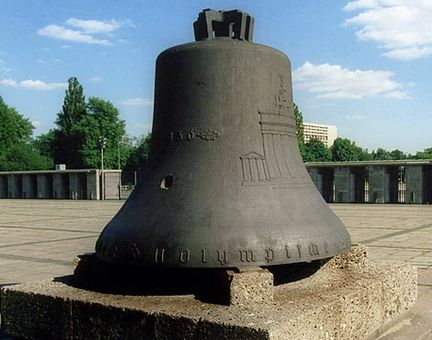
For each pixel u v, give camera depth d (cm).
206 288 446
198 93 468
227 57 466
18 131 7481
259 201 443
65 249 1219
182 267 418
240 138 462
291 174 477
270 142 475
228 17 494
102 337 426
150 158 493
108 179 3856
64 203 3388
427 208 2447
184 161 464
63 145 7669
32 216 2283
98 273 511
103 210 2617
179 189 453
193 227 427
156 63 505
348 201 2938
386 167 2831
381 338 502
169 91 483
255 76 472
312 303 418
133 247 437
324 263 533
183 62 474
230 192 444
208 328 374
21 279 862
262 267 435
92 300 438
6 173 4350
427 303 630
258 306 405
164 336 393
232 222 428
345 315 443
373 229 1559
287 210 449
